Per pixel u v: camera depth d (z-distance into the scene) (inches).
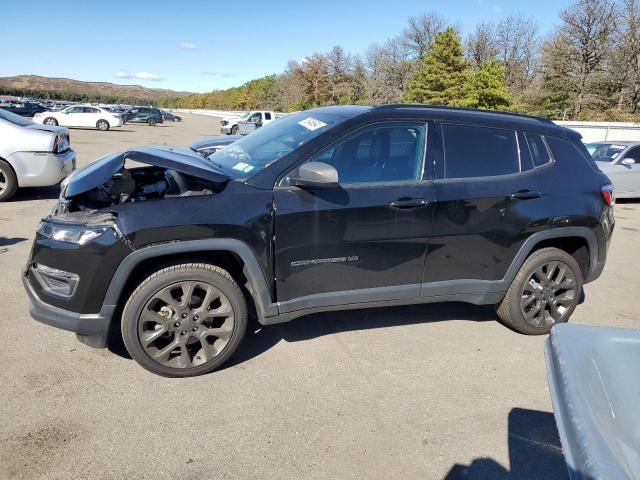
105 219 114.8
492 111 155.8
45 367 128.0
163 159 119.6
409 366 137.6
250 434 106.2
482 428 112.3
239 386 123.9
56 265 115.3
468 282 146.5
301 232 125.3
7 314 157.3
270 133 150.9
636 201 461.7
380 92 2333.9
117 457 97.4
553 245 164.6
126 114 1760.6
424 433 109.4
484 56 2196.1
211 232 117.3
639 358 62.6
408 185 134.3
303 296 130.7
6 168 312.5
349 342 149.9
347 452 102.1
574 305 163.0
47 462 95.1
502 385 130.7
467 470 98.8
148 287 117.9
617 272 242.7
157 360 122.3
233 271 134.5
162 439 103.3
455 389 127.5
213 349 127.2
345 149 131.8
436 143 139.6
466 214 139.8
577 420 51.4
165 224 114.3
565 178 154.2
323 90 2536.9
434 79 1701.5
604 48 1685.5
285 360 137.5
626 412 56.4
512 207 145.2
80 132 1091.9
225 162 143.4
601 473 44.9
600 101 1684.3
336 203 127.0
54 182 325.1
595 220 156.9
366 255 132.9
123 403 114.5
